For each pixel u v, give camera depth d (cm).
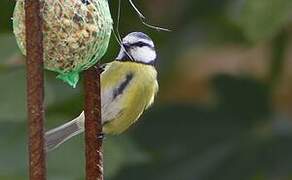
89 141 746
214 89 1244
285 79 1477
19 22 739
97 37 753
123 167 1190
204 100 1450
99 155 745
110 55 1179
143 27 1291
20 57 1060
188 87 1487
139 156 1127
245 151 1213
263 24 1052
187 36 1344
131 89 896
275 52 1273
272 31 1055
